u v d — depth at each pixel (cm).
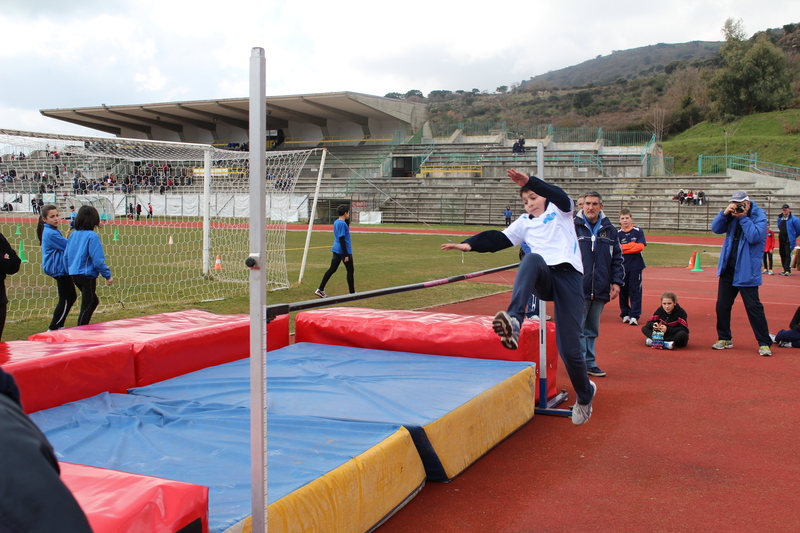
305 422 379
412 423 373
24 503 107
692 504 360
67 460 321
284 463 311
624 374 666
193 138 5778
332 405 420
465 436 409
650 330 795
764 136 5366
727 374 660
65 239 799
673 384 625
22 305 1080
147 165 2444
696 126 6719
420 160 4834
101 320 918
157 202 2422
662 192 3891
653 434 482
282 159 1560
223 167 2084
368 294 350
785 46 9725
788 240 1625
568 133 4981
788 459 429
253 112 237
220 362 558
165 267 1634
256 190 237
